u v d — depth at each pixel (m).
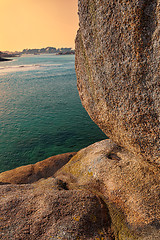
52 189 3.72
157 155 2.53
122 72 2.58
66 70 49.28
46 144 10.52
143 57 2.23
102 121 3.53
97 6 2.65
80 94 4.09
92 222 2.98
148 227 2.72
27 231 2.72
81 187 4.02
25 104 18.89
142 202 3.06
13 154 9.52
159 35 2.00
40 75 40.06
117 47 2.53
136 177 3.52
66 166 5.43
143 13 2.07
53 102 19.39
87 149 5.58
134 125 2.66
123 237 2.77
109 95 3.01
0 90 25.66
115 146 4.96
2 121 14.30
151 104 2.33
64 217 2.97
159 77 2.13
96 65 3.09
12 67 61.84
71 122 13.77
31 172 5.95
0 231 2.70
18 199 3.33
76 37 3.78
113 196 3.50
